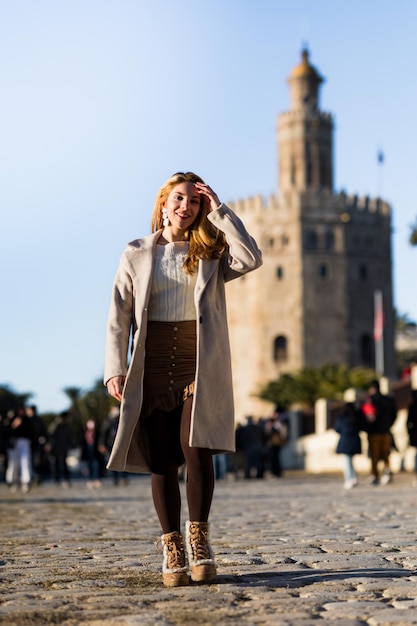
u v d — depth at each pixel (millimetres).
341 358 98438
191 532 7020
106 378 7000
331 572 7383
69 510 16922
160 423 7016
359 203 101188
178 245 7199
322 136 106312
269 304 99312
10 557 8938
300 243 98750
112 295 7152
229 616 5688
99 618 5676
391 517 13500
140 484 33844
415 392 25500
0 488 32406
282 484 29766
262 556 8586
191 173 7359
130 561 8383
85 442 34781
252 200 101562
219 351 6969
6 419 31156
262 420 43125
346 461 25375
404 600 6113
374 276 101438
